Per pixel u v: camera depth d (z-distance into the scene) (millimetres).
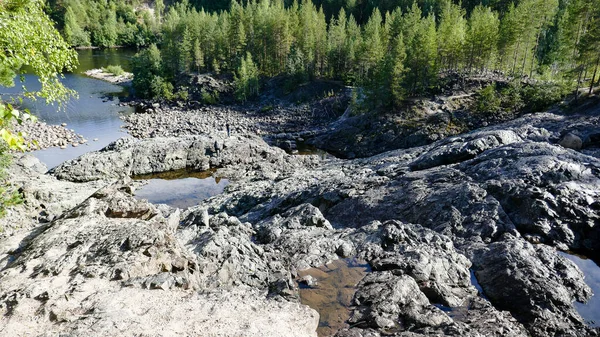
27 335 10023
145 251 14508
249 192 38312
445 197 24250
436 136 61906
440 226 22516
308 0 117812
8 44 12500
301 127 78438
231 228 24000
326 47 96250
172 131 71562
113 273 13109
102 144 62250
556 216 21469
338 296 16047
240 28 103438
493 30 75500
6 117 6145
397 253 18984
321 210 29500
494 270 17750
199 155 53938
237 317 11922
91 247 14750
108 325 10461
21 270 13320
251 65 94625
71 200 33062
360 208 27125
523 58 75812
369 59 84000
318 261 19031
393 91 66812
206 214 25062
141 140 54406
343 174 38812
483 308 15273
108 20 168375
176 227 22844
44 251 14578
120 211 18531
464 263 18703
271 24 103125
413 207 24922
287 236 22141
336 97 86688
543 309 15461
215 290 13703
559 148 27922
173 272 14742
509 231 21062
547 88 62500
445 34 79125
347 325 14109
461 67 79625
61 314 10828
